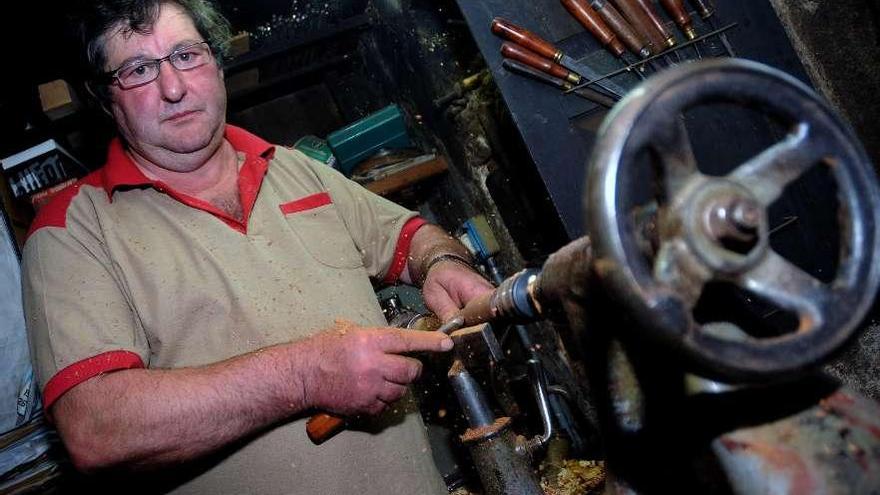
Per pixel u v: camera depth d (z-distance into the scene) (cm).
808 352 65
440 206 446
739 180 71
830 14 220
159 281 141
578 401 337
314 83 475
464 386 118
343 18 408
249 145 176
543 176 232
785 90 69
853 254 69
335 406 128
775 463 71
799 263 231
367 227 184
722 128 232
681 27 229
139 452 120
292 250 158
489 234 367
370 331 128
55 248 139
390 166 393
